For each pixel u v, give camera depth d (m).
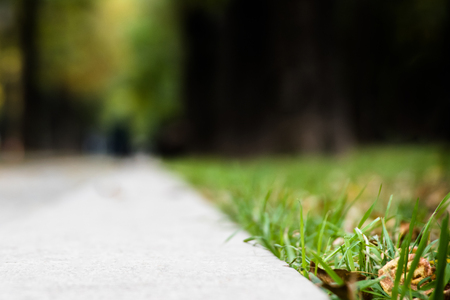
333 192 5.55
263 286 1.94
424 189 5.28
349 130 15.10
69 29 37.91
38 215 4.84
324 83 15.07
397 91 15.63
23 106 33.84
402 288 1.68
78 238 3.35
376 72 17.78
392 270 1.95
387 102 16.98
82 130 64.81
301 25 15.18
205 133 24.86
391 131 17.61
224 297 1.79
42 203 7.34
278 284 1.97
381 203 4.46
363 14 17.69
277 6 15.71
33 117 34.28
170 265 2.39
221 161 17.45
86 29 40.03
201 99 24.97
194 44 24.86
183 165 17.00
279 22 15.61
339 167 10.14
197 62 24.95
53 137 54.78
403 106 15.80
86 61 40.75
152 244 3.08
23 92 33.75
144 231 3.68
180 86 30.33
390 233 2.92
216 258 2.58
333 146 14.94
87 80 43.38
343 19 18.12
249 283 1.99
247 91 18.23
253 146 17.39
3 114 52.88
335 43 15.34
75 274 2.19
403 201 4.14
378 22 17.30
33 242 3.19
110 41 41.78
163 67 37.59
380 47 17.34
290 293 1.83
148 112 42.06
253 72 18.02
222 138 19.48
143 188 8.60
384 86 16.62
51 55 37.47
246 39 18.31
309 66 15.08
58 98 51.84
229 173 8.88
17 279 2.09
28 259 2.58
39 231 3.71
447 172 6.51
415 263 1.72
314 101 15.03
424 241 1.79
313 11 15.17
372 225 2.52
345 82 18.58
